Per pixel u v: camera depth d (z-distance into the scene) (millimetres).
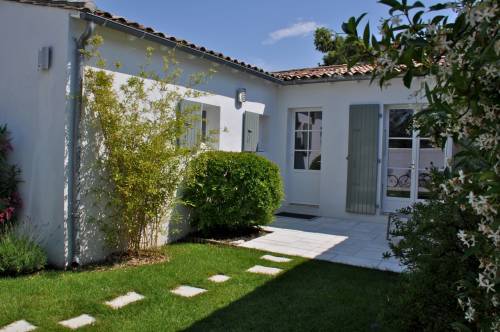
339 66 9406
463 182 1523
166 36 5543
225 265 4969
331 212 8523
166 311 3576
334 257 5426
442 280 2453
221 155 6391
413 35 1517
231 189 6238
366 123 8055
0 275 4375
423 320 2436
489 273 1555
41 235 4820
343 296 3979
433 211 2574
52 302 3670
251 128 7934
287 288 4199
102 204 5008
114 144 4828
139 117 5145
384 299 3119
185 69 6254
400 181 8023
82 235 4828
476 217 2291
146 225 5336
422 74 1586
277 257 5410
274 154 9055
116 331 3197
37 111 4867
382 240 6461
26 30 4969
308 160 8992
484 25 1308
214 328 3277
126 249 5375
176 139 5438
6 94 5176
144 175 4887
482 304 1822
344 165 8375
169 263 4984
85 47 4672
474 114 1493
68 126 4648
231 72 7336
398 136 8008
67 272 4555
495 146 1425
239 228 6852
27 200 4969
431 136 2078
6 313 3412
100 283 4184
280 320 3436
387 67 1564
